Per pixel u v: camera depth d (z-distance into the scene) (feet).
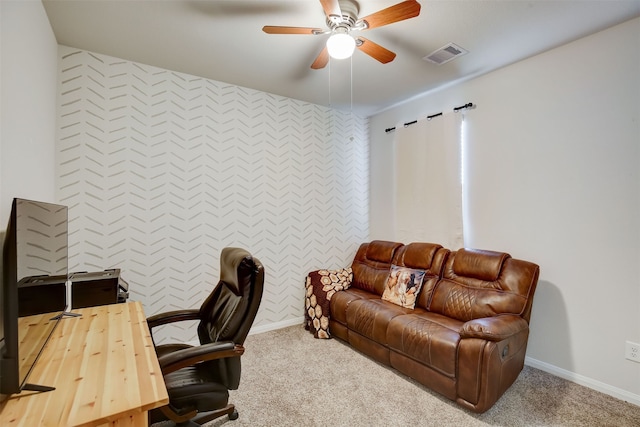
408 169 12.01
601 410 6.51
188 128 9.52
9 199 4.42
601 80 7.34
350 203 13.56
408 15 5.51
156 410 4.50
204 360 4.61
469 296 8.36
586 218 7.59
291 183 11.73
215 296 6.39
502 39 7.65
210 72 9.39
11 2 4.56
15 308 3.01
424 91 11.08
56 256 4.60
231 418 6.15
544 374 8.06
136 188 8.75
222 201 10.16
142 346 4.28
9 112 4.45
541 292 8.37
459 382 6.48
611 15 6.70
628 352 6.90
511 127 9.06
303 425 6.03
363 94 11.32
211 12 6.54
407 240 12.04
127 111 8.61
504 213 9.22
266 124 11.08
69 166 7.88
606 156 7.28
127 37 7.48
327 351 9.36
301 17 6.73
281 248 11.48
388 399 6.90
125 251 8.61
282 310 11.51
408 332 7.54
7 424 2.64
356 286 11.72
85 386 3.25
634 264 6.86
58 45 7.75
